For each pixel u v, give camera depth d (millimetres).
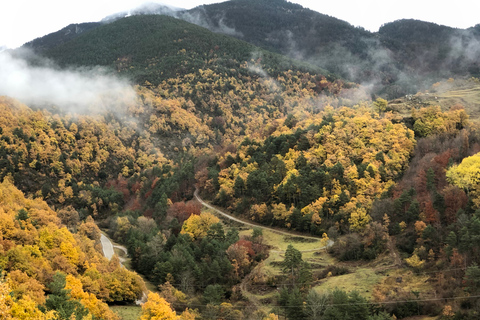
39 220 144875
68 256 121375
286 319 112188
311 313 107875
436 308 105438
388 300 109750
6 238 116125
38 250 114312
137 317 111062
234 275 139750
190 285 133375
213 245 154500
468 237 111750
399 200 148875
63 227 147250
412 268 124812
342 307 105688
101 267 129500
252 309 119250
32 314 76375
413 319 104688
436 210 137500
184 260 141625
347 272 132250
